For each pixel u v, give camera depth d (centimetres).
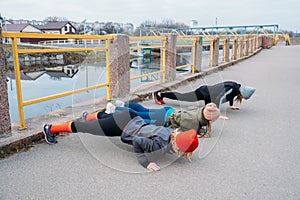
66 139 316
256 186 226
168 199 209
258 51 2044
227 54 1168
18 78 304
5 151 273
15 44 297
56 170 247
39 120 349
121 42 435
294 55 1738
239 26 2825
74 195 212
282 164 264
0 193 212
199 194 215
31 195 211
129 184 228
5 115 287
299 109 459
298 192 218
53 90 652
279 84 700
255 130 356
